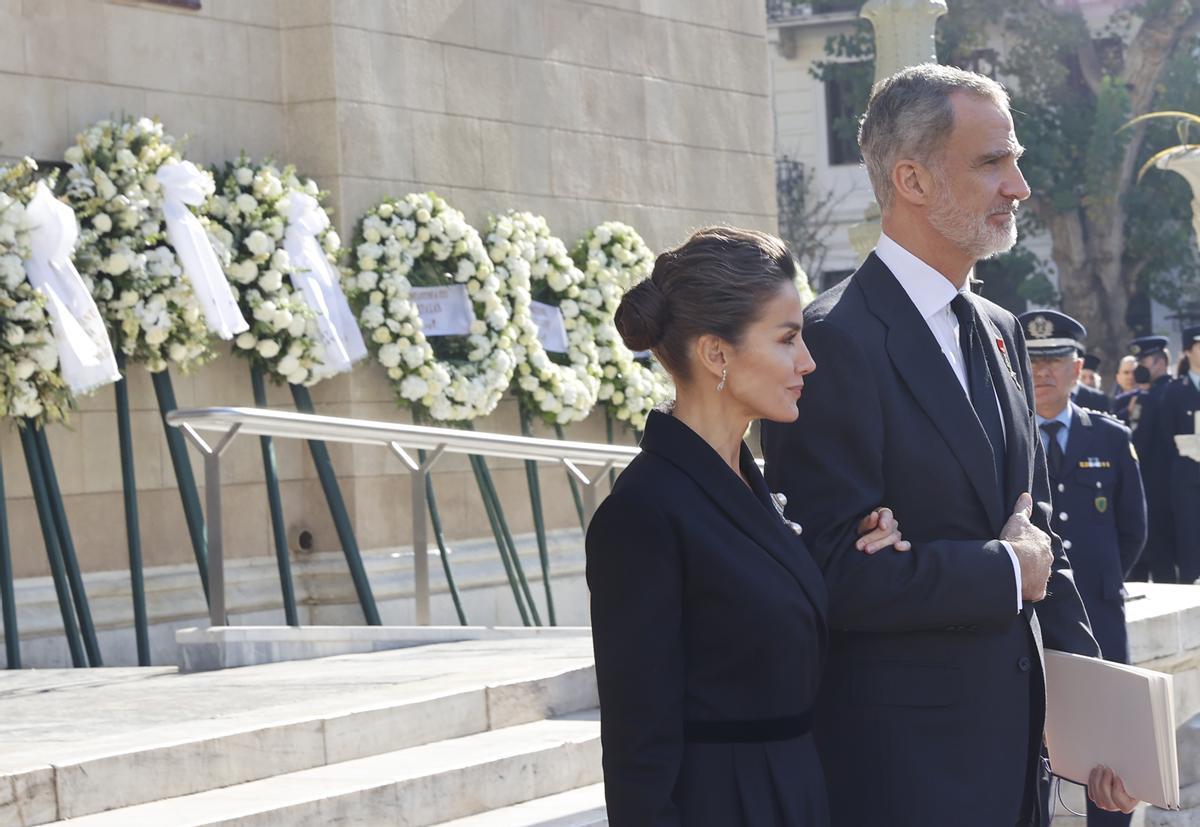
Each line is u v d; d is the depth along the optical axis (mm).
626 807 3277
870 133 3992
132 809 5727
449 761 6480
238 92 11086
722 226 3549
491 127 12242
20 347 9250
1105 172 28797
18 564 9945
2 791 5414
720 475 3432
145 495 10516
